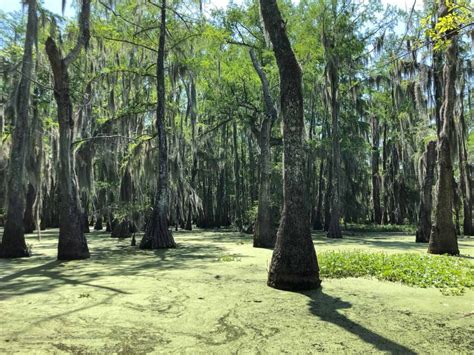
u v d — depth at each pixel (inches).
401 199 1343.5
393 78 818.2
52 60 528.7
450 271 363.6
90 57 764.6
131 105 818.2
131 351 175.8
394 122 1266.0
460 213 1266.0
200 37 765.3
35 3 586.9
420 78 716.0
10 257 541.6
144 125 1034.7
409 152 1264.8
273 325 213.5
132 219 768.9
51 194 1289.4
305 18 932.0
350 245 715.4
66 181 526.6
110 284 332.2
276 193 1091.9
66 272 404.8
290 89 333.4
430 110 919.0
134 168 813.9
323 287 313.4
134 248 679.7
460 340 188.2
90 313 238.2
